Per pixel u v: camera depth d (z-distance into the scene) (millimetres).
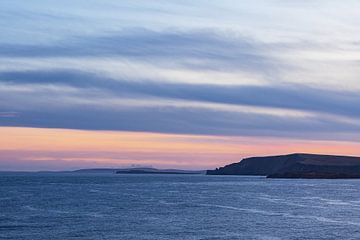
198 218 76750
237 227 66812
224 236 59344
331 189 169750
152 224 69375
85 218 75875
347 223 70750
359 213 84438
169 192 148125
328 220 74312
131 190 159125
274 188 176125
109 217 77562
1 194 132875
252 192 149375
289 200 115062
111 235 59844
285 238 57906
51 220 73188
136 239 57281
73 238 57688
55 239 57000
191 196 128500
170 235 60062
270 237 58594
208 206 97562
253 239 57250
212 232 62438
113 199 115875
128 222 71438
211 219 75438
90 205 99062
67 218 75812
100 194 135375
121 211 87312
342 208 93812
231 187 184125
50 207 94188
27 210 87938
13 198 117250
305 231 63000
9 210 87812
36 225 67688
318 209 91625
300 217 78188
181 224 69562
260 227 66750
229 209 91312
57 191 150125
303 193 144500
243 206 97812
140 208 92875
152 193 142000
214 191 154750
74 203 103688
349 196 130875
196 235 60062
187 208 93125
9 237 58094
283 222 71875
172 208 93062
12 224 68500
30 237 58188
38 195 129500
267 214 82562
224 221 73000
